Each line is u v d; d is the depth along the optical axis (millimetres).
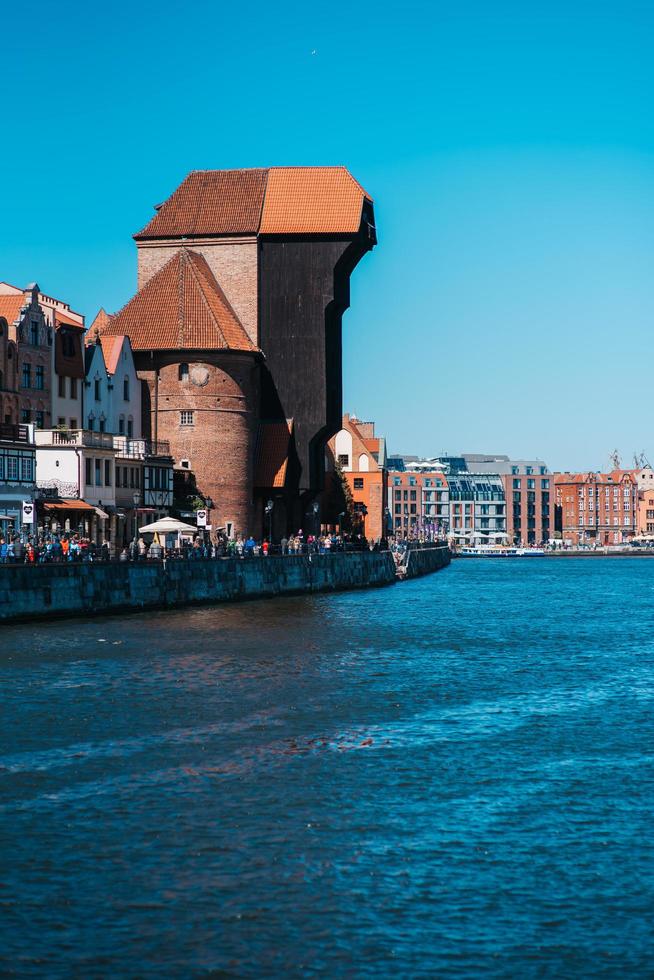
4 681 53969
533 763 39531
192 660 62094
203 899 27547
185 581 93688
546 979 24188
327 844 31109
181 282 139125
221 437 135125
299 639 73500
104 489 113438
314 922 26438
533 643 75500
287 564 113375
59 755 39812
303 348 141375
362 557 135750
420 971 24438
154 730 43969
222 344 134625
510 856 30297
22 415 112125
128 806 34094
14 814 33250
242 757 39906
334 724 45656
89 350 124562
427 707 49656
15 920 26375
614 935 25938
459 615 97688
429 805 34531
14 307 113062
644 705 50906
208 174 148250
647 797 35438
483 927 26266
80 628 74500
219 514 135000
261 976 24172
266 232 141125
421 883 28531
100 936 25703
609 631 85188
